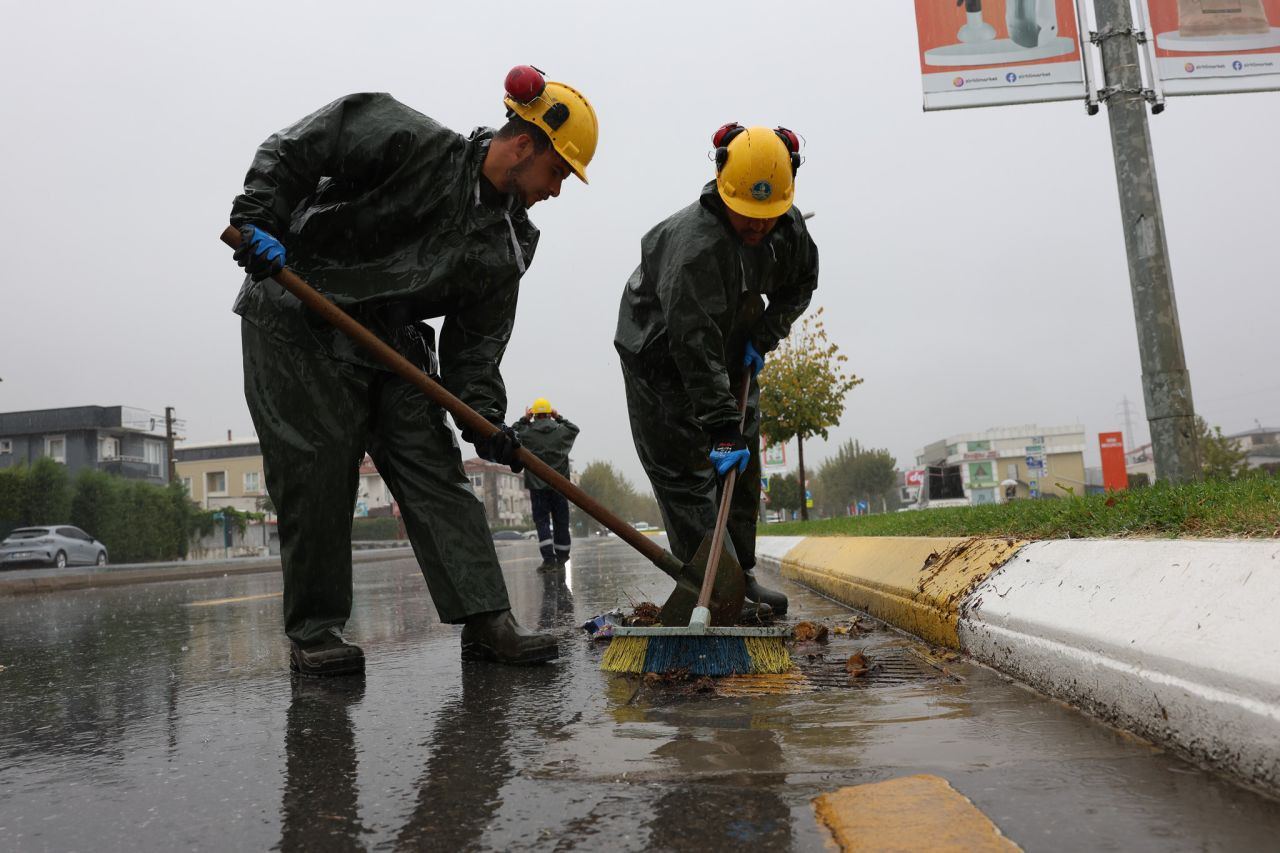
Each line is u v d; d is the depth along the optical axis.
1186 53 6.62
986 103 6.84
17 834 1.51
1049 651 2.15
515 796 1.59
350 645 3.03
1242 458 34.47
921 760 1.67
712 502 3.90
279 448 2.96
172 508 38.53
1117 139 6.57
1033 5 6.84
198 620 5.51
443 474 3.19
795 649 3.15
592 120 3.09
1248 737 1.44
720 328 3.34
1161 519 2.75
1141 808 1.38
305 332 2.98
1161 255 6.36
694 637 2.64
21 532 25.61
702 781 1.61
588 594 6.11
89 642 4.44
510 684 2.68
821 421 19.39
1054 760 1.64
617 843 1.35
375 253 3.02
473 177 3.02
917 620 3.28
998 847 1.24
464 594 3.08
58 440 51.31
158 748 2.07
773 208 3.25
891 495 76.88
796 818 1.41
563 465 10.23
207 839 1.46
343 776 1.77
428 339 3.45
